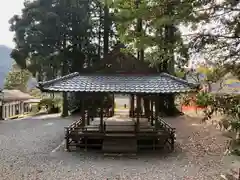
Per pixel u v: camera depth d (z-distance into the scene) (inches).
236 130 155.8
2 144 563.5
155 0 298.0
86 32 1035.3
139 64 551.5
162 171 378.6
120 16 387.5
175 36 300.4
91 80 525.3
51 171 378.0
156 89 479.2
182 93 456.1
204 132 693.9
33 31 987.9
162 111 1035.9
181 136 646.5
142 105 716.0
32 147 535.2
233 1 220.2
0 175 359.6
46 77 1070.4
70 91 482.9
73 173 369.1
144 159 444.5
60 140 607.5
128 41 407.8
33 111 1509.6
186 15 256.5
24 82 2007.9
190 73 241.9
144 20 313.1
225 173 352.8
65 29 1008.9
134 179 345.1
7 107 1257.4
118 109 941.8
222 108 163.3
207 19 245.4
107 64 557.6
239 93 170.6
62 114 1078.4
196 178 346.9
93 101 578.6
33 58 1008.2
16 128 792.3
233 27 223.9
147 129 518.6
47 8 1009.5
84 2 1029.8
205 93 175.3
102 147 485.4
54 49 1021.8
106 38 1112.8
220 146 531.2
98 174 364.8
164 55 330.3
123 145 488.4
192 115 1032.2
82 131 504.4
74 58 1048.2
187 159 442.6
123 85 499.5
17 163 418.3
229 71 193.9
